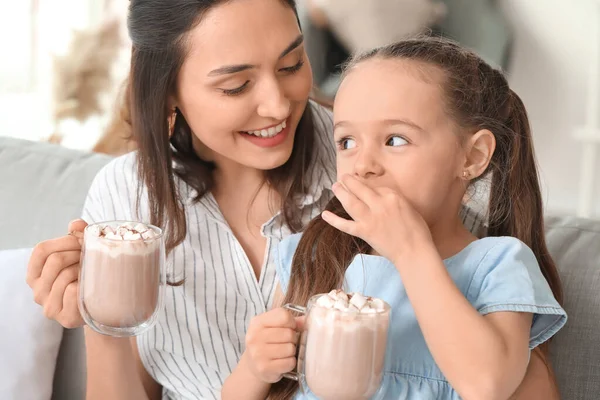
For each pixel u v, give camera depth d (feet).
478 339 3.71
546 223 5.59
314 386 3.75
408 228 3.90
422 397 4.17
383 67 4.24
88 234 4.28
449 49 4.47
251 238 5.73
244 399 4.47
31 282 4.67
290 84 5.06
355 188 4.00
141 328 4.37
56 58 9.52
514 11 11.22
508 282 4.13
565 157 11.57
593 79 11.19
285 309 4.14
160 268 4.40
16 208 6.73
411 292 3.86
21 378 5.86
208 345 5.51
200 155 5.76
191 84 5.01
